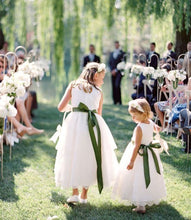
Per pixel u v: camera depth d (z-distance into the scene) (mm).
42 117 8711
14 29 10977
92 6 10453
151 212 3582
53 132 7020
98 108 3912
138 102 3594
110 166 3695
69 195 4020
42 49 11766
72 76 12391
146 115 3596
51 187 4242
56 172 3697
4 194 4012
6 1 10617
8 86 3945
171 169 4746
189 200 3857
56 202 3824
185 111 5129
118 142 6012
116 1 10148
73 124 3664
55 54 11742
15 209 3654
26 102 7352
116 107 9625
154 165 3584
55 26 11461
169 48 7750
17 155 5465
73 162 3564
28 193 4062
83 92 3727
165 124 6609
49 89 16812
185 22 7629
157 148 3605
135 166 3564
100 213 3572
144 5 8695
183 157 5184
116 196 3686
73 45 12055
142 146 3600
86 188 3643
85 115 3686
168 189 4133
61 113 9312
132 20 10062
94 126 3656
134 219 3434
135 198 3482
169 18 8734
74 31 11867
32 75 6230
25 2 11055
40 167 4941
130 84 14227
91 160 3600
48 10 11461
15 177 4535
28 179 4480
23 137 6613
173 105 6211
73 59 12180
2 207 3689
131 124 7309
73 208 3678
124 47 10586
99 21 11578
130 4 8906
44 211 3609
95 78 3809
